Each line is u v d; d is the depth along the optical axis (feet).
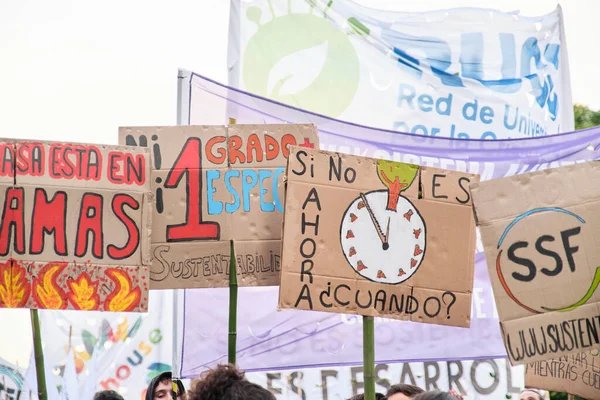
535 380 20.18
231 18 26.76
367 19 27.58
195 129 20.52
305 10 27.14
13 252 18.58
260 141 20.61
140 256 18.94
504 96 28.71
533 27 29.43
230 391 11.95
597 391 19.53
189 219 20.26
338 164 18.45
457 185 19.26
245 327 23.61
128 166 19.12
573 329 17.62
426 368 28.04
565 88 30.40
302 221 18.11
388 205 18.72
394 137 24.27
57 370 28.71
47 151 18.90
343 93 27.27
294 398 27.81
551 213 17.92
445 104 28.07
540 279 17.79
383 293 18.51
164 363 29.63
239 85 26.68
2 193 18.65
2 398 27.68
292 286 17.92
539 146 24.72
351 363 23.98
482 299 25.21
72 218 18.81
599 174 17.93
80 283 18.70
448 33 28.40
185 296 23.29
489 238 18.01
